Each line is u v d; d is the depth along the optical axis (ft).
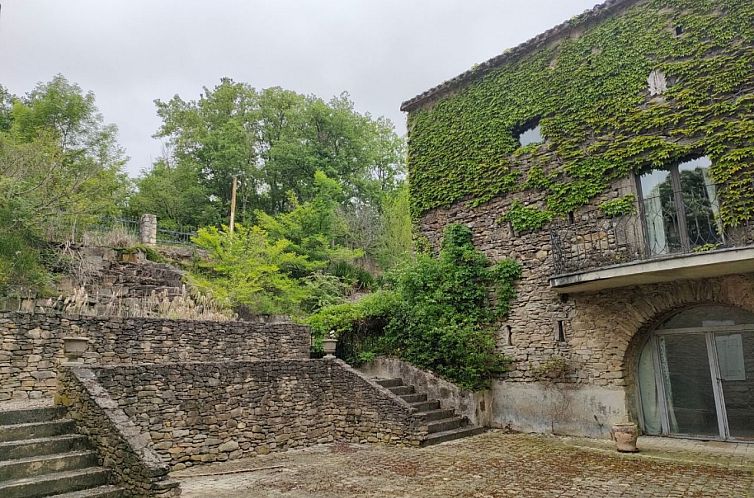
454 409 36.83
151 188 89.45
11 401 26.35
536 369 35.29
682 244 29.81
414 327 39.45
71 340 23.86
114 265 49.96
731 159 28.19
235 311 49.01
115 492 18.63
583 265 33.01
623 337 31.76
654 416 32.17
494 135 40.47
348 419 33.68
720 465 24.17
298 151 98.73
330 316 44.88
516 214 38.04
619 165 32.91
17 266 38.09
